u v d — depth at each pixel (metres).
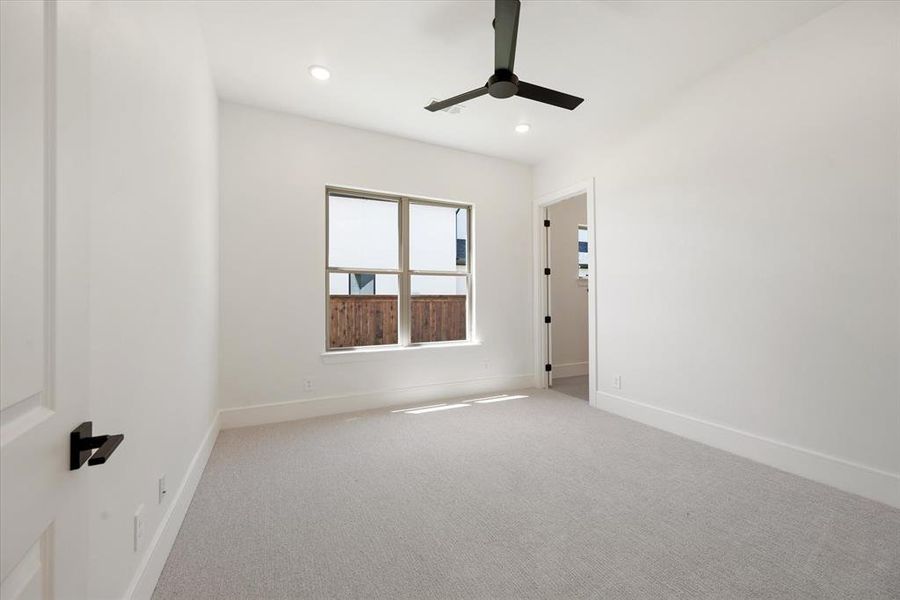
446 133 3.85
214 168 2.88
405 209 4.08
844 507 1.94
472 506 1.98
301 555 1.60
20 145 0.53
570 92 3.04
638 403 3.36
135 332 1.25
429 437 2.98
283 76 2.85
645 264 3.29
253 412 3.26
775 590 1.40
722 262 2.72
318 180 3.56
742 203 2.59
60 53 0.63
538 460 2.55
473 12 2.21
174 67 1.71
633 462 2.51
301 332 3.47
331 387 3.60
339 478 2.30
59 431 0.63
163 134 1.55
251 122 3.31
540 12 2.20
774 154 2.43
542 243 4.69
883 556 1.57
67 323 0.65
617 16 2.23
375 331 4.21
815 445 2.24
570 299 5.53
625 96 3.11
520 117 3.49
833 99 2.16
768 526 1.79
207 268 2.55
